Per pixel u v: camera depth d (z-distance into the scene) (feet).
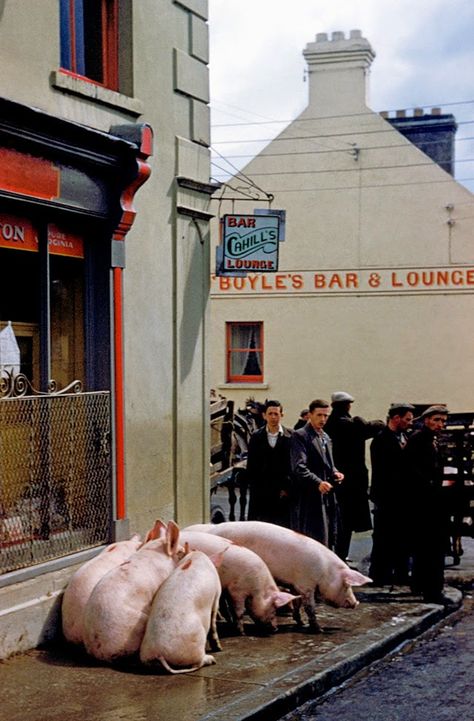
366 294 75.82
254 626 28.53
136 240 31.63
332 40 75.72
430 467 33.86
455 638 29.66
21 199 26.30
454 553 41.42
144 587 24.57
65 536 27.94
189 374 34.63
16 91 26.73
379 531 35.45
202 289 35.60
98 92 29.68
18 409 26.40
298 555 28.14
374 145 75.51
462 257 74.43
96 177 29.25
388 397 75.51
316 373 76.48
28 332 27.78
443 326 74.79
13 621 24.82
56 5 28.19
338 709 22.59
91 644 24.18
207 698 21.77
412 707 22.67
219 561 27.17
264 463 34.65
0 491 25.63
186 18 34.78
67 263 29.43
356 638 27.43
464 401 74.49
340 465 38.06
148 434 32.17
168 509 33.32
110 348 29.99
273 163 77.00
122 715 20.67
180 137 34.17
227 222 46.16
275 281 77.00
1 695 21.94
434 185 74.79
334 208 76.13
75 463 28.48
